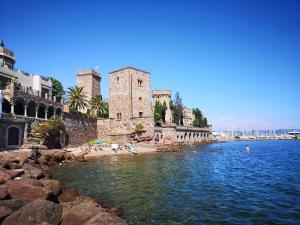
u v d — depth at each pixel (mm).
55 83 72812
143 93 81375
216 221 13977
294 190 21297
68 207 13836
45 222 10617
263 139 184375
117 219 11219
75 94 70250
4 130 40219
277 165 39812
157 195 19594
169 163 40156
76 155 47594
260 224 13508
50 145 50250
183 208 16312
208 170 33125
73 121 61969
